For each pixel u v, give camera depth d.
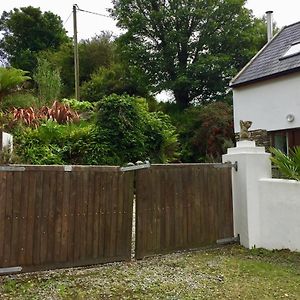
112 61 27.53
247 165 6.18
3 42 32.78
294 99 12.16
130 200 5.44
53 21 33.22
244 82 13.94
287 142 12.59
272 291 4.08
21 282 4.47
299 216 5.53
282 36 14.92
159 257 5.58
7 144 9.31
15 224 4.73
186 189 5.92
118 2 24.59
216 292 4.07
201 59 22.59
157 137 11.98
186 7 23.06
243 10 23.72
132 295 4.01
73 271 4.91
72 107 14.66
